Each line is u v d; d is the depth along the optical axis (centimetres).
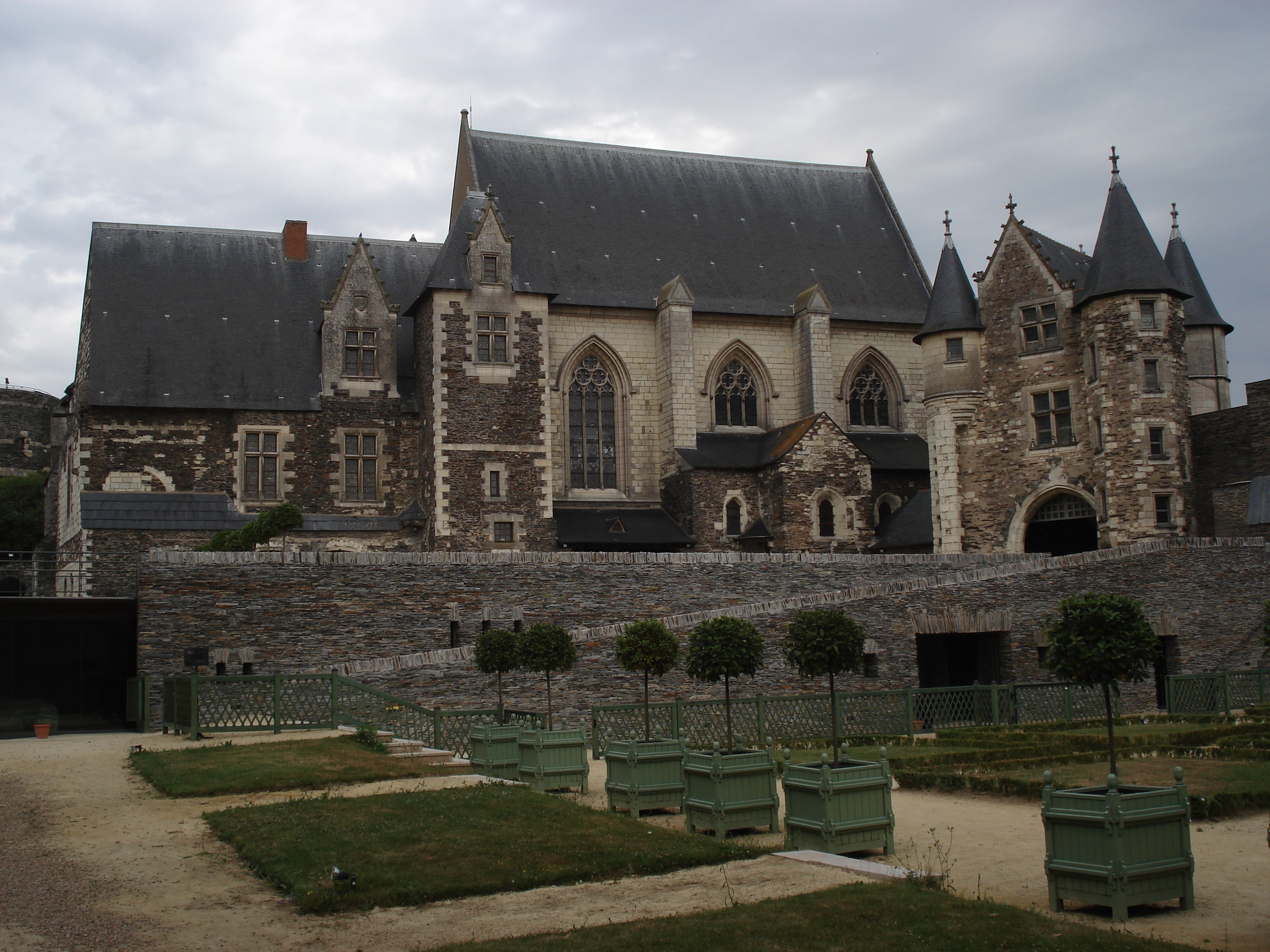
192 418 4322
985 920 1011
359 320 4553
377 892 1147
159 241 4756
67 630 3058
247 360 4484
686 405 4800
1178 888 1130
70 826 1478
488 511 4353
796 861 1273
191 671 2736
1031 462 4484
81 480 4178
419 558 2989
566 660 2397
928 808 1714
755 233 5494
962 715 2862
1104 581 3431
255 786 1719
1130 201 4359
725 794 1494
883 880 1166
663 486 4869
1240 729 2408
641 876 1236
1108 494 4216
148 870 1257
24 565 4588
